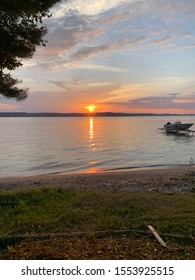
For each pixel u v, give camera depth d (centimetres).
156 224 658
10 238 587
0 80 1012
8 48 905
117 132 8644
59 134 7812
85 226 671
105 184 1505
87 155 3656
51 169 2702
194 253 487
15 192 1085
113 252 482
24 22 917
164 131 8462
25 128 11494
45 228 664
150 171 2114
